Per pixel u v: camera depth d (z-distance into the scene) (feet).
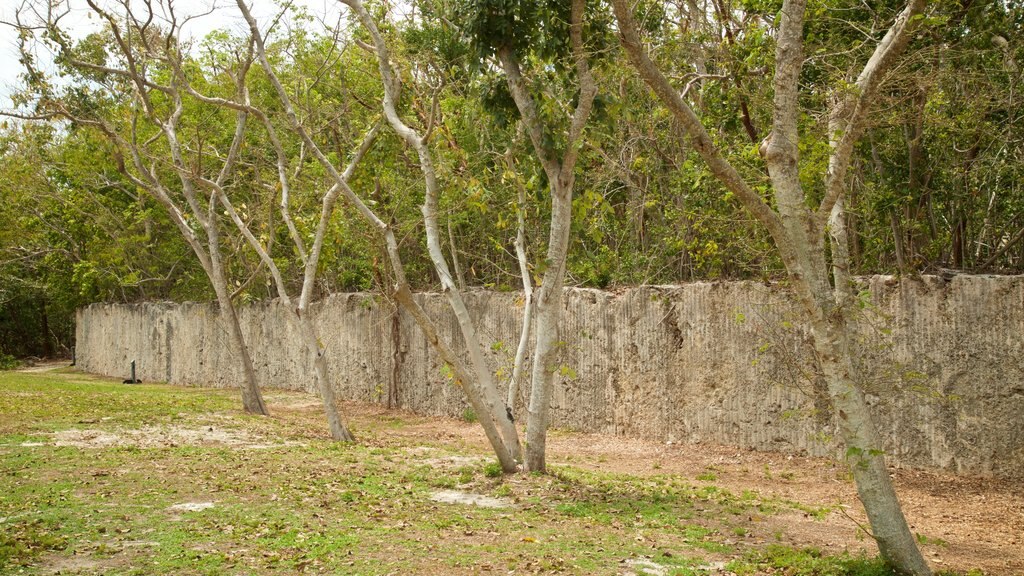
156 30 72.59
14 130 110.42
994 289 45.55
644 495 40.60
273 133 64.54
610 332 65.67
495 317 75.20
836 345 26.71
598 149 49.29
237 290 79.41
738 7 49.03
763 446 55.16
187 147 79.71
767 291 55.11
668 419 61.11
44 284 163.43
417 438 66.74
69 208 123.44
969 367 46.24
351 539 29.53
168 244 128.36
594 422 66.49
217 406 82.07
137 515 32.91
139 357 137.39
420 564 26.63
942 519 38.42
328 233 68.54
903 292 48.70
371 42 67.77
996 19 49.39
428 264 97.45
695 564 27.78
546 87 44.93
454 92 64.49
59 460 45.47
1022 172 52.01
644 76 26.61
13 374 138.21
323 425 72.49
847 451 26.66
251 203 83.10
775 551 29.43
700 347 59.16
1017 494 42.27
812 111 45.24
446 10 45.55
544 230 77.56
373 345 91.40
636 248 73.05
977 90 50.88
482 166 64.18
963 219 57.36
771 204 47.26
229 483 39.96
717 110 53.72
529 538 30.35
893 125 44.45
